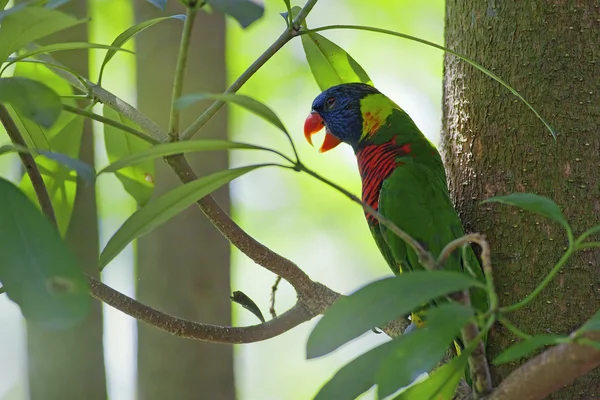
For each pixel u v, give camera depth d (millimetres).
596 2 5332
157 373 9445
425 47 15617
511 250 5250
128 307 4941
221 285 9625
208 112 4520
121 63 13320
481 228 5430
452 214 5762
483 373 3604
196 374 9430
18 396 17141
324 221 17281
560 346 3238
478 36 5570
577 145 5223
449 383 3457
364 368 3377
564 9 5312
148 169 5852
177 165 4406
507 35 5430
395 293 3070
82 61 8688
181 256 9430
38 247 3070
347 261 17844
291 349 18797
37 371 8727
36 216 3129
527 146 5297
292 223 17328
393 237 6250
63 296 2982
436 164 6844
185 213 9469
